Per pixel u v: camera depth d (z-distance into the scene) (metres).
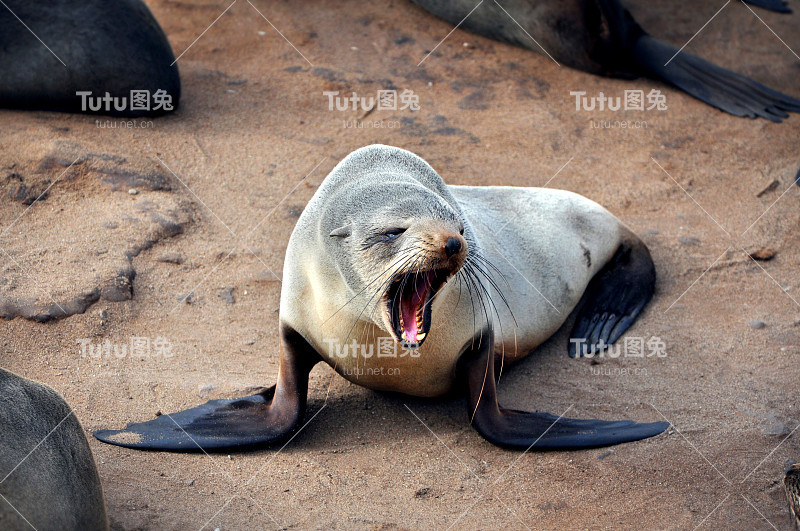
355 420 6.62
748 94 12.41
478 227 7.11
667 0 15.30
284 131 10.95
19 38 10.48
